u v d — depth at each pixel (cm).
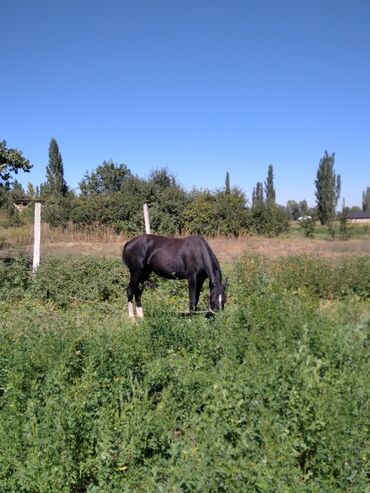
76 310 899
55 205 2642
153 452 373
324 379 418
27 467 321
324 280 1017
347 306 720
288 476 303
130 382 458
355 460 317
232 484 293
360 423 342
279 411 372
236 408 371
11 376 455
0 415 404
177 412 423
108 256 1573
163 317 629
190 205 2658
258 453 323
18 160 1348
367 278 1021
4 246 2002
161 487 302
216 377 468
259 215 2861
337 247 2261
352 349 494
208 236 2667
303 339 505
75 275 1041
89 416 375
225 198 2748
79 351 523
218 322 629
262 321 586
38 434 349
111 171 3803
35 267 1069
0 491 316
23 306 891
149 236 918
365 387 394
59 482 317
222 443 330
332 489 308
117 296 1049
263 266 1124
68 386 442
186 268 848
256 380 409
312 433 339
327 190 5225
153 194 2647
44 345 532
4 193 3017
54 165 5425
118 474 338
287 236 2981
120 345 540
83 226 2536
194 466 318
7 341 554
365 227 3806
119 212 2516
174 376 479
